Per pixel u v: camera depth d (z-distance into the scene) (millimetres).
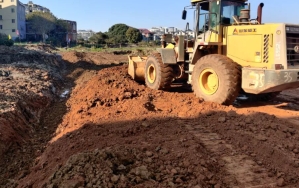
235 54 8648
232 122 6859
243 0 9297
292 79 7293
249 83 7953
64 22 76250
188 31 10352
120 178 4090
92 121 7531
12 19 68125
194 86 9211
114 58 30844
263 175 4672
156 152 5180
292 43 7898
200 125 6859
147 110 8039
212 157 5188
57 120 9930
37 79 14469
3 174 6230
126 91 10094
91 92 10945
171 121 7137
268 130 6305
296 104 9648
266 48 7910
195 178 4344
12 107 8742
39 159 6730
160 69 10641
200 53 9719
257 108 8891
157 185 4047
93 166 4375
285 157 5141
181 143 5637
